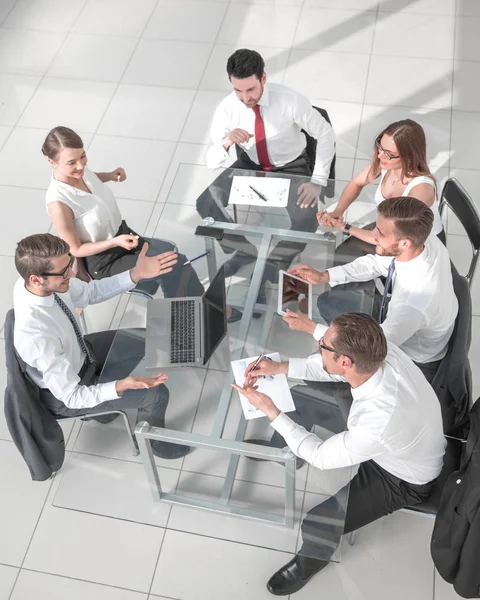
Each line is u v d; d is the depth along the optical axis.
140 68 4.72
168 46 4.84
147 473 2.50
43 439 2.54
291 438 2.20
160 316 2.59
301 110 3.21
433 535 2.19
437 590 2.54
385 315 2.77
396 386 2.08
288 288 2.69
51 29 5.04
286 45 4.77
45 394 2.59
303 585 2.55
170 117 4.41
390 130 2.68
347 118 4.30
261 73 3.00
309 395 2.35
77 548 2.71
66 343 2.52
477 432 2.07
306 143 3.46
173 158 4.18
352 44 4.73
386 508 2.33
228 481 2.49
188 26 4.97
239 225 2.96
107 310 3.42
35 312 2.40
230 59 2.96
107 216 3.05
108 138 4.32
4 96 4.62
